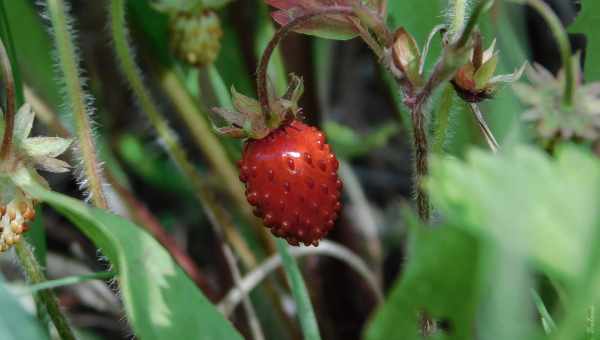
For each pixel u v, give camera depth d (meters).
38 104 0.18
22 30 0.19
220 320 0.12
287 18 0.13
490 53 0.13
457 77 0.12
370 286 0.20
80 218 0.11
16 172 0.13
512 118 0.16
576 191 0.08
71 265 0.20
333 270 0.20
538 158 0.08
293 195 0.13
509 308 0.07
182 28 0.18
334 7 0.12
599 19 0.16
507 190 0.07
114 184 0.19
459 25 0.13
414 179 0.13
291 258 0.14
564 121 0.14
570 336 0.08
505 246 0.07
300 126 0.13
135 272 0.11
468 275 0.08
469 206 0.08
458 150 0.17
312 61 0.19
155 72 0.19
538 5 0.12
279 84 0.19
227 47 0.20
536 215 0.08
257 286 0.19
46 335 0.12
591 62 0.16
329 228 0.13
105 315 0.20
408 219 0.08
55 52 0.15
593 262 0.07
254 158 0.13
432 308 0.08
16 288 0.12
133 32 0.19
